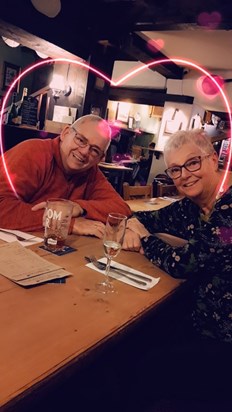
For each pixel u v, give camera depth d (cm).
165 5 397
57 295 96
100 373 142
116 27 450
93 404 139
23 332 76
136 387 125
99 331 83
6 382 60
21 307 86
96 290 105
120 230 114
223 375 122
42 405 138
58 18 384
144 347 147
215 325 139
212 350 129
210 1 365
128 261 138
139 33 502
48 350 71
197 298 144
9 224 142
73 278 110
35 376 63
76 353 72
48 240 130
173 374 123
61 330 80
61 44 399
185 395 121
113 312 94
